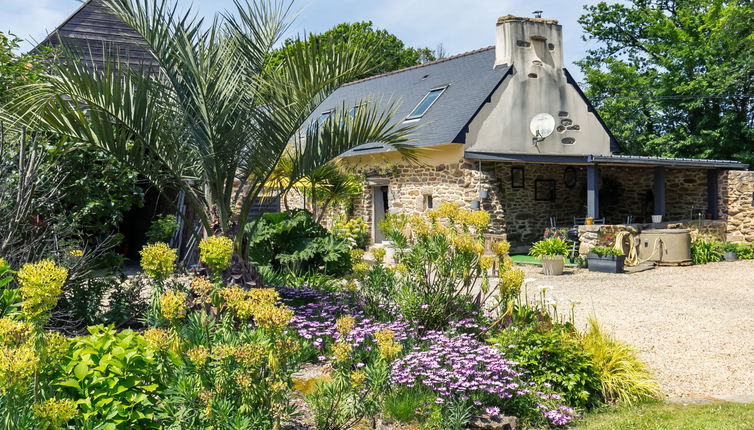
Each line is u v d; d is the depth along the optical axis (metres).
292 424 3.75
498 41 16.58
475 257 6.04
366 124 6.56
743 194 17.94
